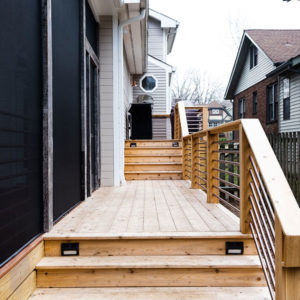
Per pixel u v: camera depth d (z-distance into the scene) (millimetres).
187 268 2100
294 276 1328
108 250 2254
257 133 2031
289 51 11336
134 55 7719
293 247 1292
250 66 13164
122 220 2670
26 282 1906
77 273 2090
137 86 10523
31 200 2062
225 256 2242
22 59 1894
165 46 12227
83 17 3500
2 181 1629
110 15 4816
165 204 3385
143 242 2258
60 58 2689
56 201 2588
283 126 10516
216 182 3426
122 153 5031
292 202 1452
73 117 3174
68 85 2965
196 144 4496
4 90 1647
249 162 2256
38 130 2180
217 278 2107
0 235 1615
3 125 1634
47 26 2242
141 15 4945
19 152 1856
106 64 4820
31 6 2049
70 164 3051
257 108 12547
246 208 2266
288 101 10289
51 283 2078
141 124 7582
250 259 2186
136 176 5598
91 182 4164
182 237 2242
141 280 2102
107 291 2037
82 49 3492
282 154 5254
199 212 2979
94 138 4570
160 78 10586
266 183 1575
